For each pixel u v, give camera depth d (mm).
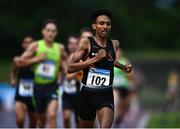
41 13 91438
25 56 19719
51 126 19219
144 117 32656
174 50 132250
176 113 34094
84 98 14516
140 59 103250
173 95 41531
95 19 14195
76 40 20859
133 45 119625
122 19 109500
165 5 144875
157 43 132625
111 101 14469
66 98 20703
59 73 20062
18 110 19906
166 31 134625
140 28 129625
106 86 14430
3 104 41156
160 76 78875
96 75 14375
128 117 32438
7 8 92000
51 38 19812
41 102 19844
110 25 14180
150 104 43469
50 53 19844
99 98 14398
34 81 19828
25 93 19953
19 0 92125
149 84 67375
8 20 88375
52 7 92500
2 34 87438
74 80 20500
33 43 19844
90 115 14688
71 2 92062
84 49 14219
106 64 14359
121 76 27078
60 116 28594
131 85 32750
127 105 28406
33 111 20266
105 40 14352
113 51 14391
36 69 19750
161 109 39656
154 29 133000
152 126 27672
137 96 44312
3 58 89375
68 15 92562
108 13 14148
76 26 92688
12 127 26984
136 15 134375
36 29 90375
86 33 20219
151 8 138500
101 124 14117
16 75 20922
